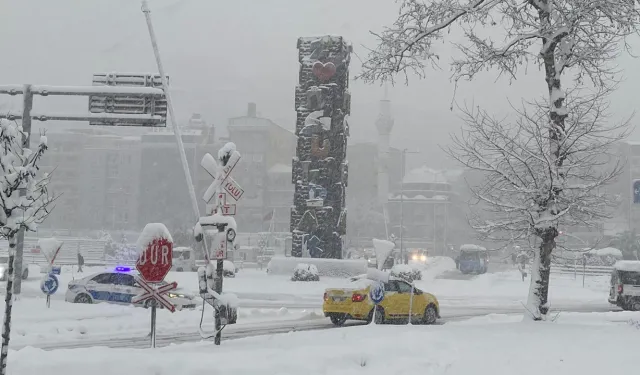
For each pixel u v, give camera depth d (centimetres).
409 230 18425
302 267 6159
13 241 1289
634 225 14975
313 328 2956
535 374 1502
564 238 3009
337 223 6594
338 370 1493
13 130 1322
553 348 1833
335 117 6675
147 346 2292
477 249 9438
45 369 1330
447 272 9669
